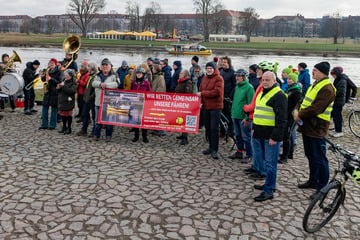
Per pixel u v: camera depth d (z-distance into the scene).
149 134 9.02
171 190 5.49
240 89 6.92
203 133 9.35
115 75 8.30
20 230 4.25
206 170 6.46
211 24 119.44
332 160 7.34
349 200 5.41
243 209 4.95
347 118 11.84
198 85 9.73
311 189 5.76
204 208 4.93
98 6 116.19
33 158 6.78
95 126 8.20
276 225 4.55
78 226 4.36
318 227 4.50
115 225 4.40
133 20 140.75
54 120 9.05
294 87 6.62
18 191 5.31
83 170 6.23
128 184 5.67
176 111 7.91
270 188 5.29
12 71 11.25
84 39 105.12
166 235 4.22
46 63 41.56
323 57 67.06
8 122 9.68
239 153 7.20
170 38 128.75
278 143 5.24
